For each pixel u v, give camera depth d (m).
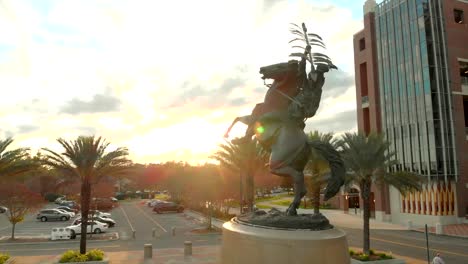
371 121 54.50
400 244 31.58
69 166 23.84
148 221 49.78
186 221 49.59
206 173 51.97
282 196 109.00
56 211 51.97
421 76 46.66
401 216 48.16
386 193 50.19
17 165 22.22
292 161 10.59
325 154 11.00
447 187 44.19
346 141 25.73
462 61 48.16
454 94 46.88
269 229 9.59
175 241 32.59
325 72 11.18
